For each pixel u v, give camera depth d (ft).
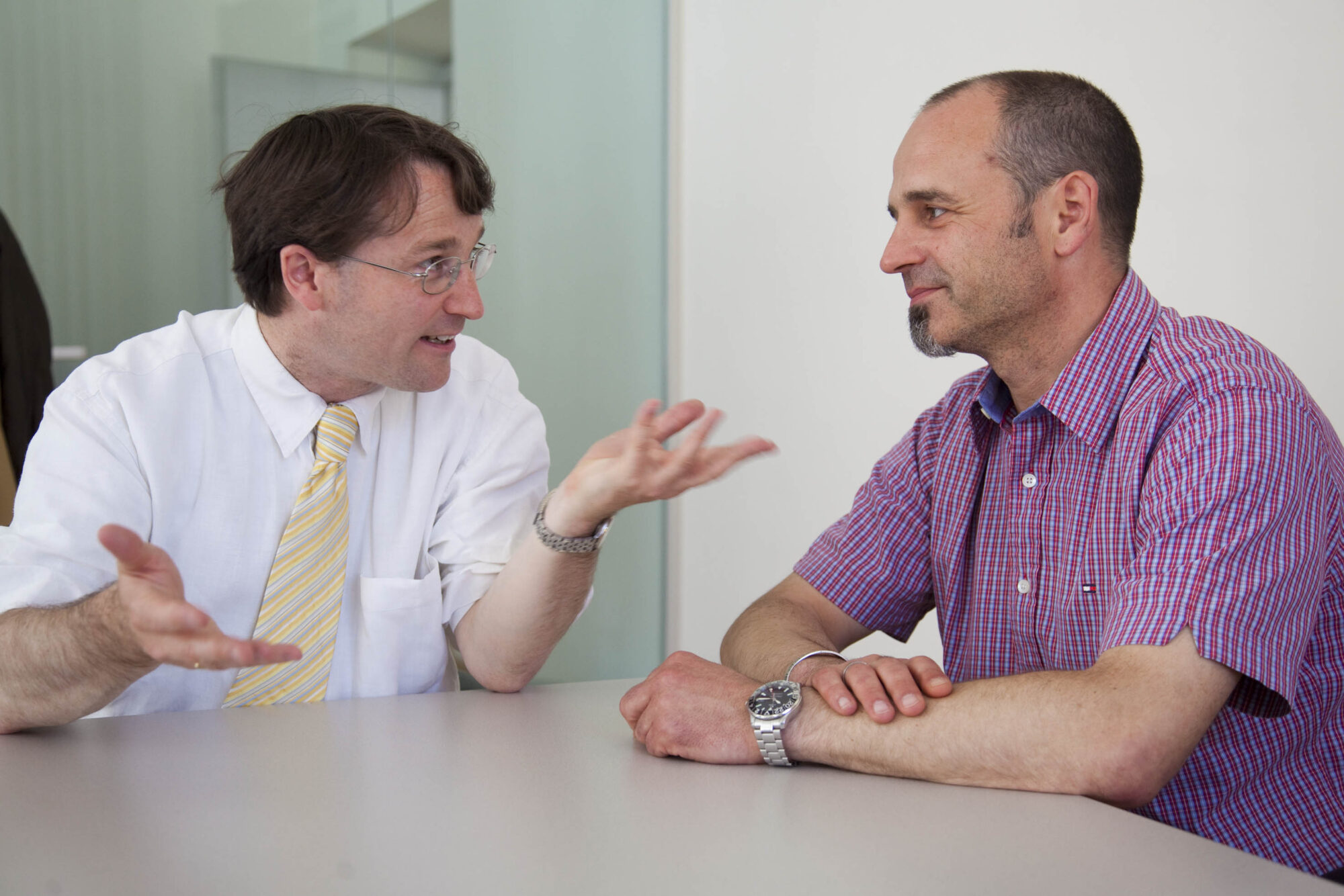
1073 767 2.90
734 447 3.60
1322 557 3.40
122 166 8.54
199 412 4.40
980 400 4.42
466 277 4.39
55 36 8.27
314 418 4.55
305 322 4.32
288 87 9.29
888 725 3.08
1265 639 3.12
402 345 4.35
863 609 4.89
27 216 8.19
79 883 2.11
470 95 10.31
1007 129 3.99
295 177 4.15
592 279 11.24
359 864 2.24
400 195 4.14
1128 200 4.10
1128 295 4.05
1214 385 3.60
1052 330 4.09
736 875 2.21
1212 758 3.71
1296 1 6.60
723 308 11.39
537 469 5.17
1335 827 3.73
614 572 11.44
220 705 4.49
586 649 11.26
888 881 2.19
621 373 11.50
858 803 2.79
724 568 11.41
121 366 4.29
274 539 4.55
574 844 2.40
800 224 10.42
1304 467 3.40
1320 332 6.55
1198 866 2.30
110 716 4.18
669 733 3.25
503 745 3.37
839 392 10.03
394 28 9.82
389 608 4.66
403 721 3.72
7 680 3.38
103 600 3.34
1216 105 7.13
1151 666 3.07
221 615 4.50
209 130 8.91
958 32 8.88
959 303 4.11
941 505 4.62
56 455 4.05
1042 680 3.10
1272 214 6.80
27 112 8.18
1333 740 3.77
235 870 2.19
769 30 10.73
